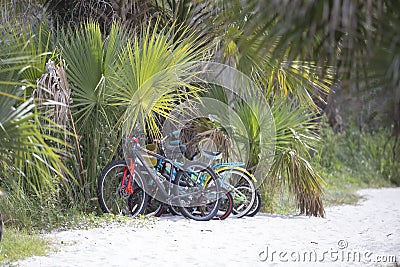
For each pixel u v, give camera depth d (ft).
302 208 63.87
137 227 52.75
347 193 92.17
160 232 51.03
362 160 118.93
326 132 115.03
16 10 62.08
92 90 54.80
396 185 116.88
